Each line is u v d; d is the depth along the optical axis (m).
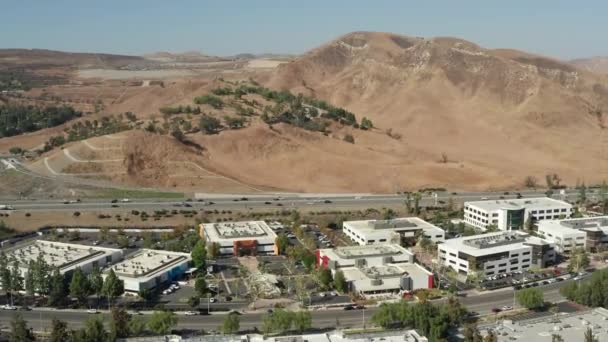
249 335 185.62
